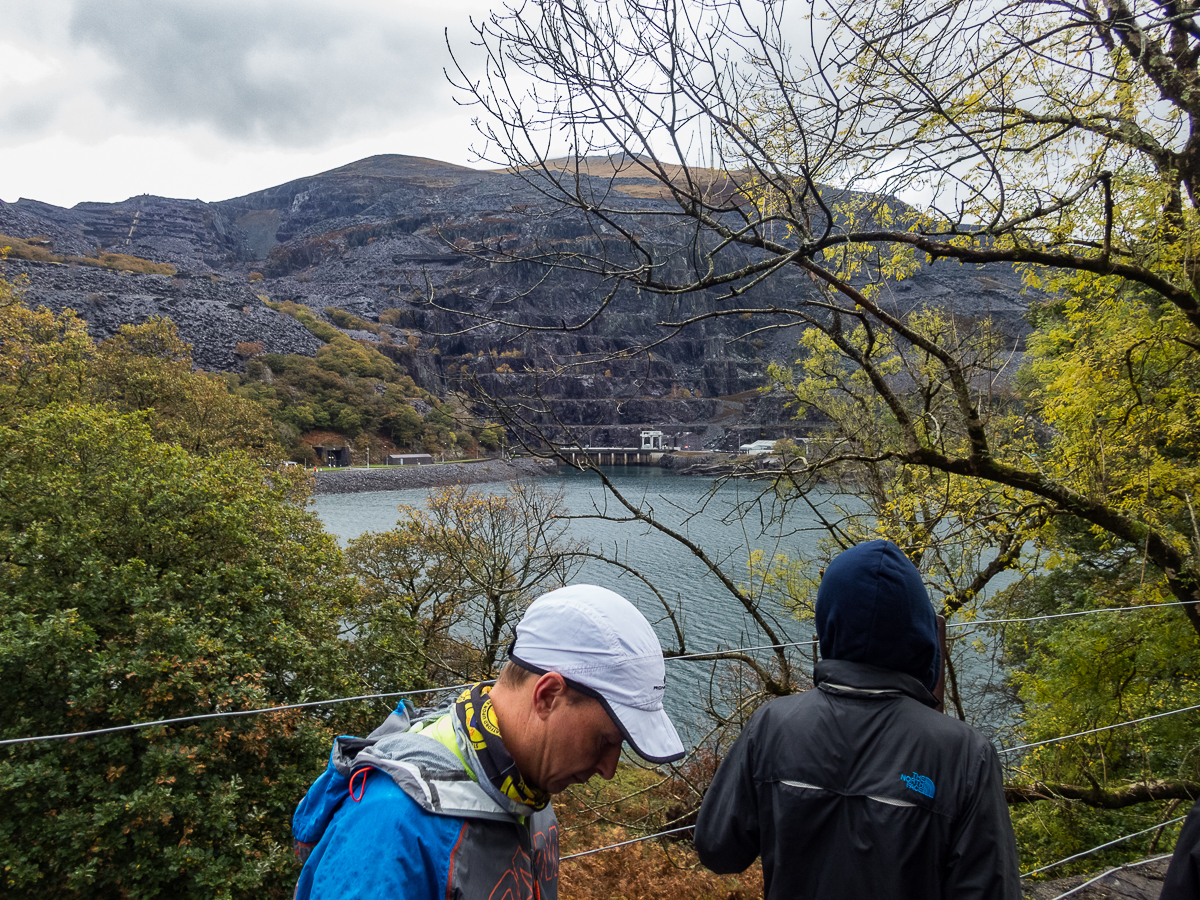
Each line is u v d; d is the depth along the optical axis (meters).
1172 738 7.12
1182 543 6.26
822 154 3.84
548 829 1.16
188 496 11.73
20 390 23.25
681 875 9.62
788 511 6.57
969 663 13.09
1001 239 4.91
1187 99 4.78
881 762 1.36
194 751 8.53
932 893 1.31
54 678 9.02
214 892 8.15
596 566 33.72
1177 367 6.60
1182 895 1.42
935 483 6.50
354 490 98.81
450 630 18.64
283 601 12.26
